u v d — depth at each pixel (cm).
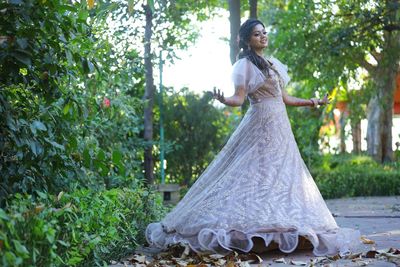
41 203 309
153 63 895
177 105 1184
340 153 2081
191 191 468
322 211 452
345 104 1670
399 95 2066
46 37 362
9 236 265
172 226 455
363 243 500
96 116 545
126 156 700
